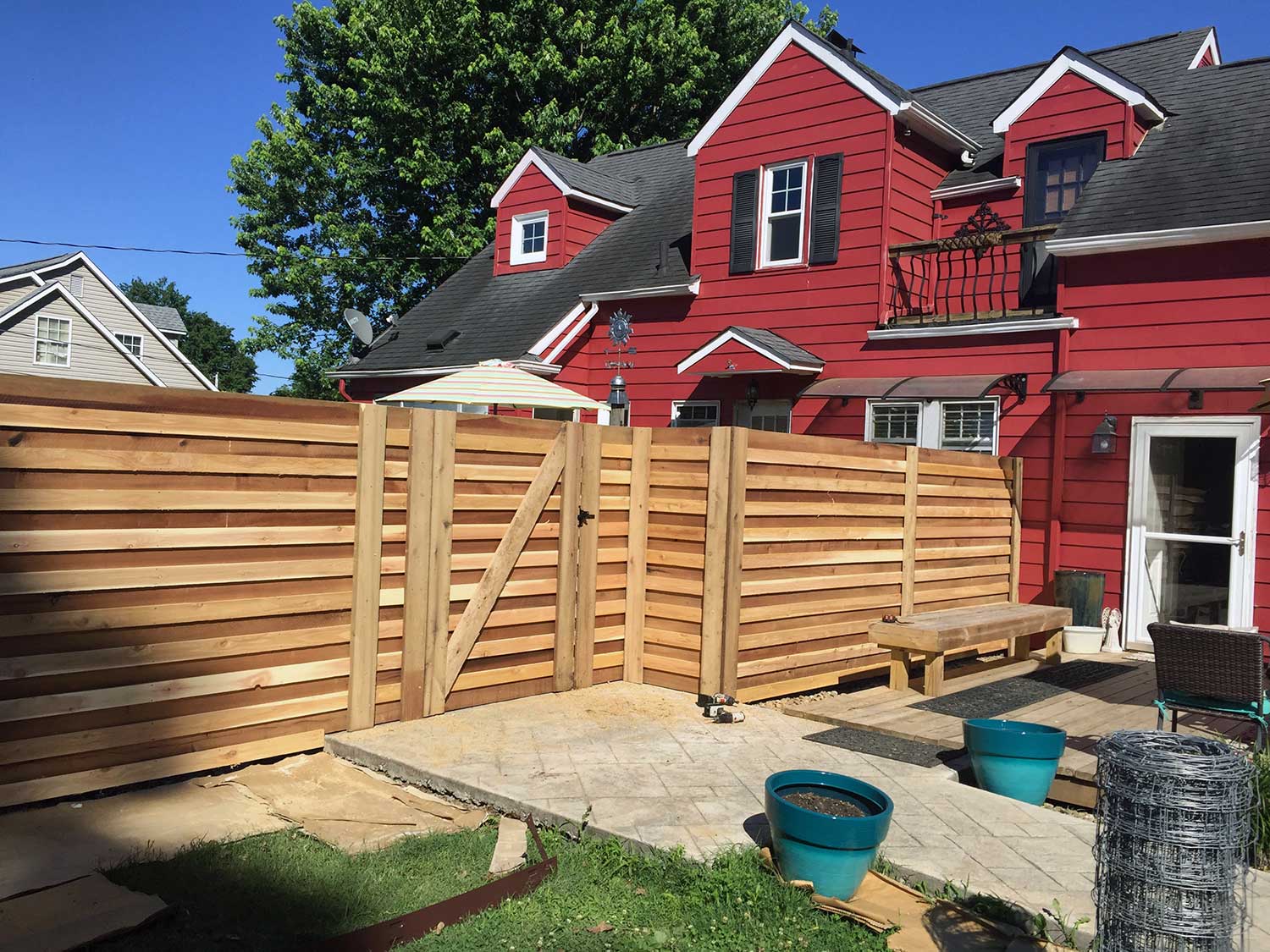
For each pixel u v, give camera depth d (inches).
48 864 152.2
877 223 481.4
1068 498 411.5
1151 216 390.9
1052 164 476.7
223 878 152.4
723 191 545.0
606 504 288.8
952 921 151.3
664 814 186.2
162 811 180.9
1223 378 357.1
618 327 537.3
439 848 170.9
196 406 195.6
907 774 219.0
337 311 1089.4
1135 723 267.3
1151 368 389.4
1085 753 233.1
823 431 493.4
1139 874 126.0
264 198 1095.6
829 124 502.0
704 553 280.2
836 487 311.1
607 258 654.5
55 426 175.5
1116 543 398.0
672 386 563.8
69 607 179.5
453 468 245.9
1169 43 536.1
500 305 676.7
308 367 1098.1
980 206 472.7
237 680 205.6
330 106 1087.0
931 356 457.4
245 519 205.0
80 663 180.7
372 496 227.6
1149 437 389.1
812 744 242.4
